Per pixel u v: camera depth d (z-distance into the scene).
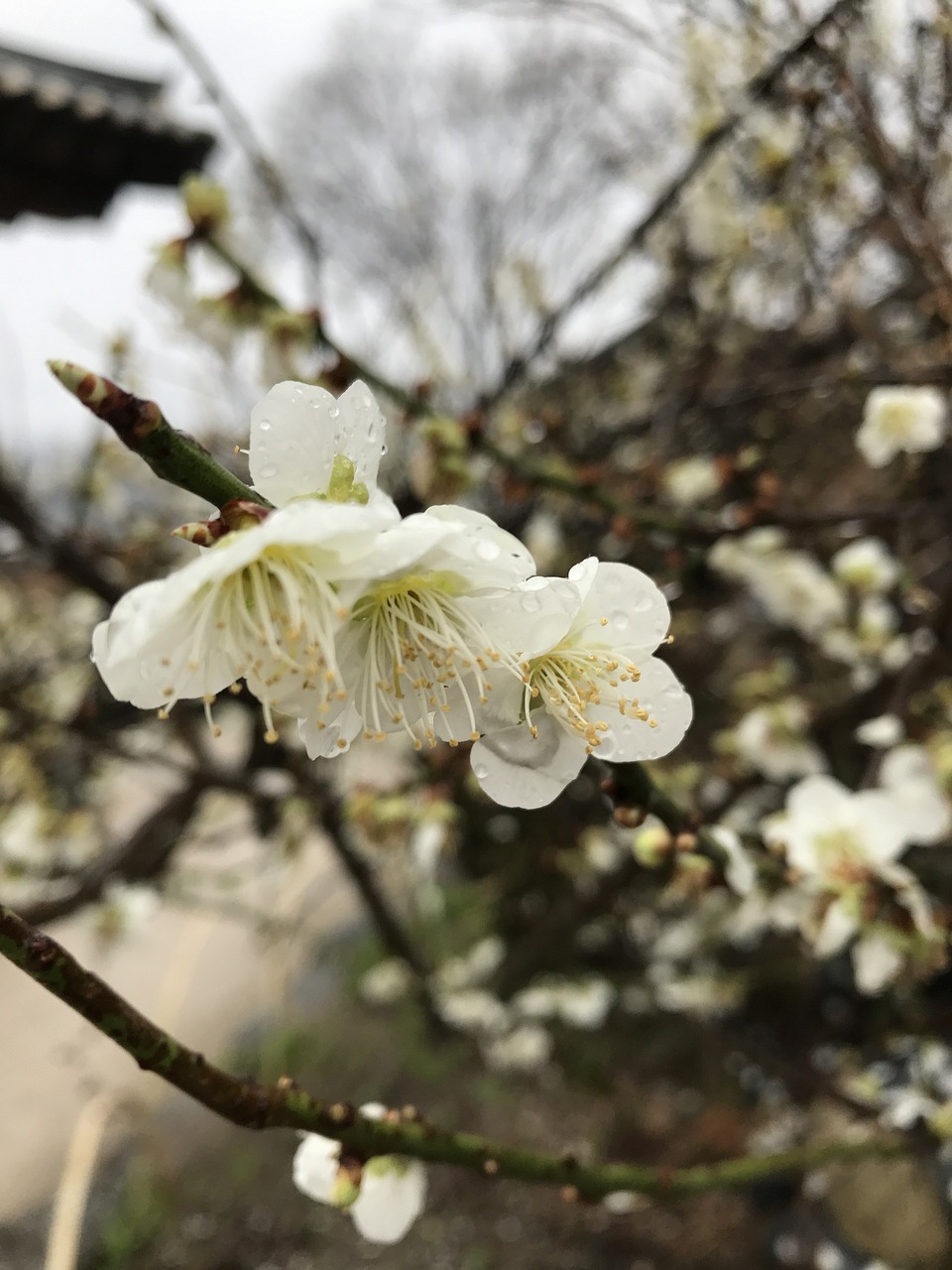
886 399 0.21
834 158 0.19
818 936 0.14
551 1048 0.41
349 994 0.50
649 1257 0.31
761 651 0.37
